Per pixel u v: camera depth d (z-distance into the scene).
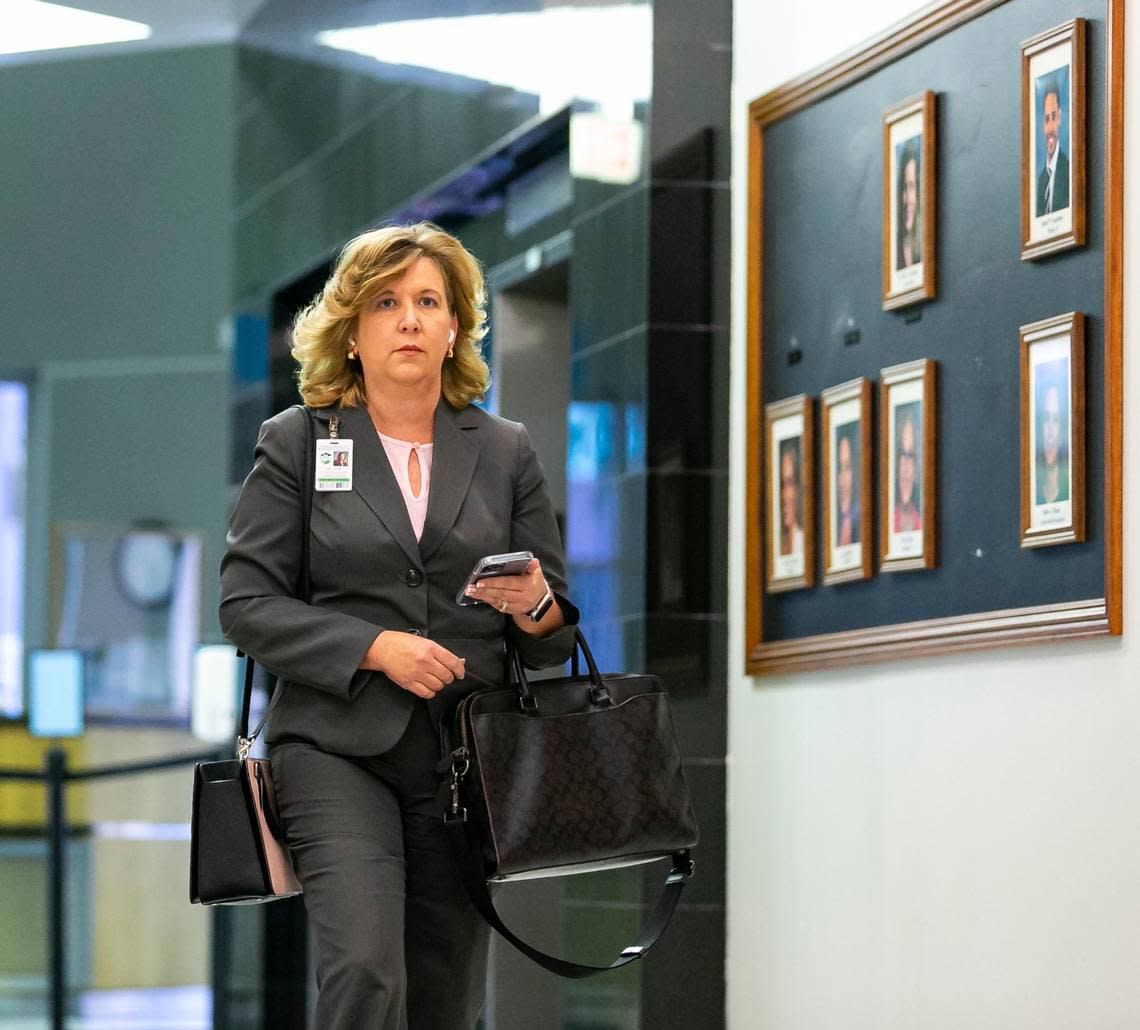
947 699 11.99
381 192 21.44
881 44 13.05
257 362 25.17
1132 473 10.29
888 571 12.69
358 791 9.01
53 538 42.56
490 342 19.73
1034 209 11.20
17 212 45.44
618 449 15.60
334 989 8.51
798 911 13.74
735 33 15.48
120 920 25.84
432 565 9.30
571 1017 15.41
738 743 14.79
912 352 12.63
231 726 20.12
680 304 15.26
